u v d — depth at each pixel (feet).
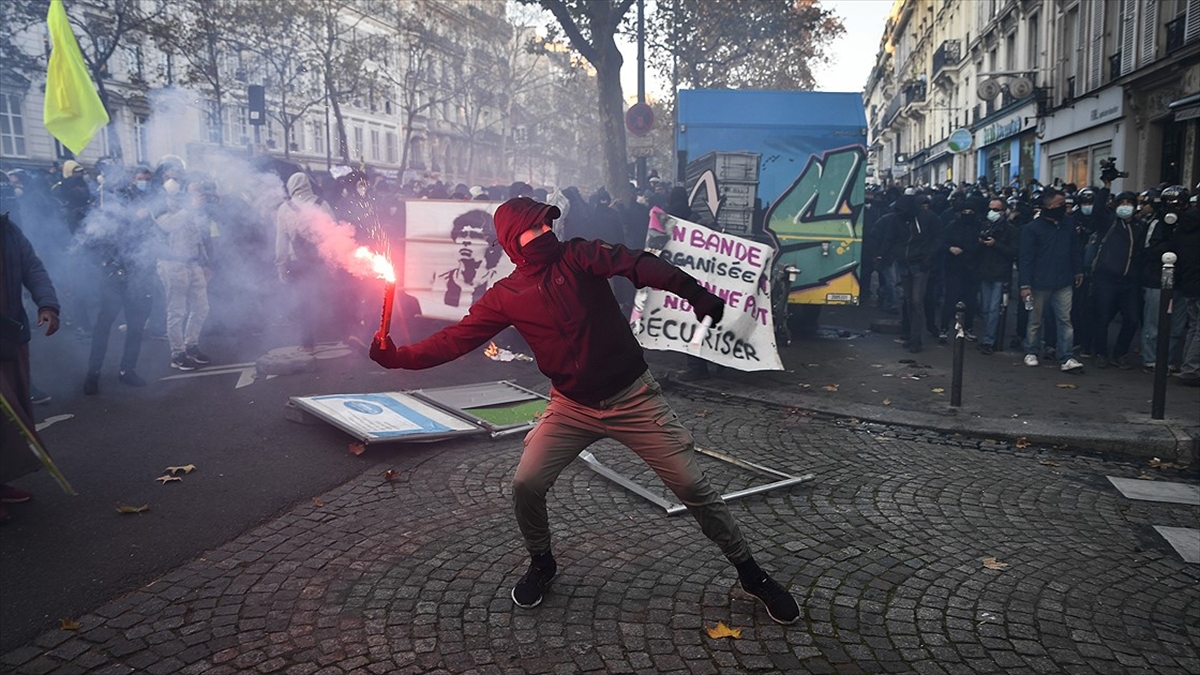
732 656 10.42
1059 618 11.56
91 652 10.50
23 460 14.87
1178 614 11.78
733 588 12.24
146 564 12.98
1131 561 13.56
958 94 132.16
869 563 13.25
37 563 13.03
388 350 10.25
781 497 16.30
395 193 43.70
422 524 14.60
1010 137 100.53
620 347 10.64
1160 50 60.85
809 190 35.04
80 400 22.93
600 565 13.00
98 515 14.97
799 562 13.24
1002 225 31.50
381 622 11.21
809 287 35.27
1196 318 25.94
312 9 99.91
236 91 107.55
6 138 93.66
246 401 22.85
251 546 13.65
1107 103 69.41
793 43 100.22
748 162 34.06
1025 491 16.89
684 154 35.83
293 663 10.21
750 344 25.44
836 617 11.44
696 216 34.37
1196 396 24.43
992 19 105.40
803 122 35.01
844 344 34.17
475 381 25.70
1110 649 10.78
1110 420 21.58
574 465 17.90
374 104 146.30
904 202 40.19
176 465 17.63
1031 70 88.94
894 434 20.99
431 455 18.43
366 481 16.75
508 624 11.16
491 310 10.64
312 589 12.16
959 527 14.88
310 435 19.75
